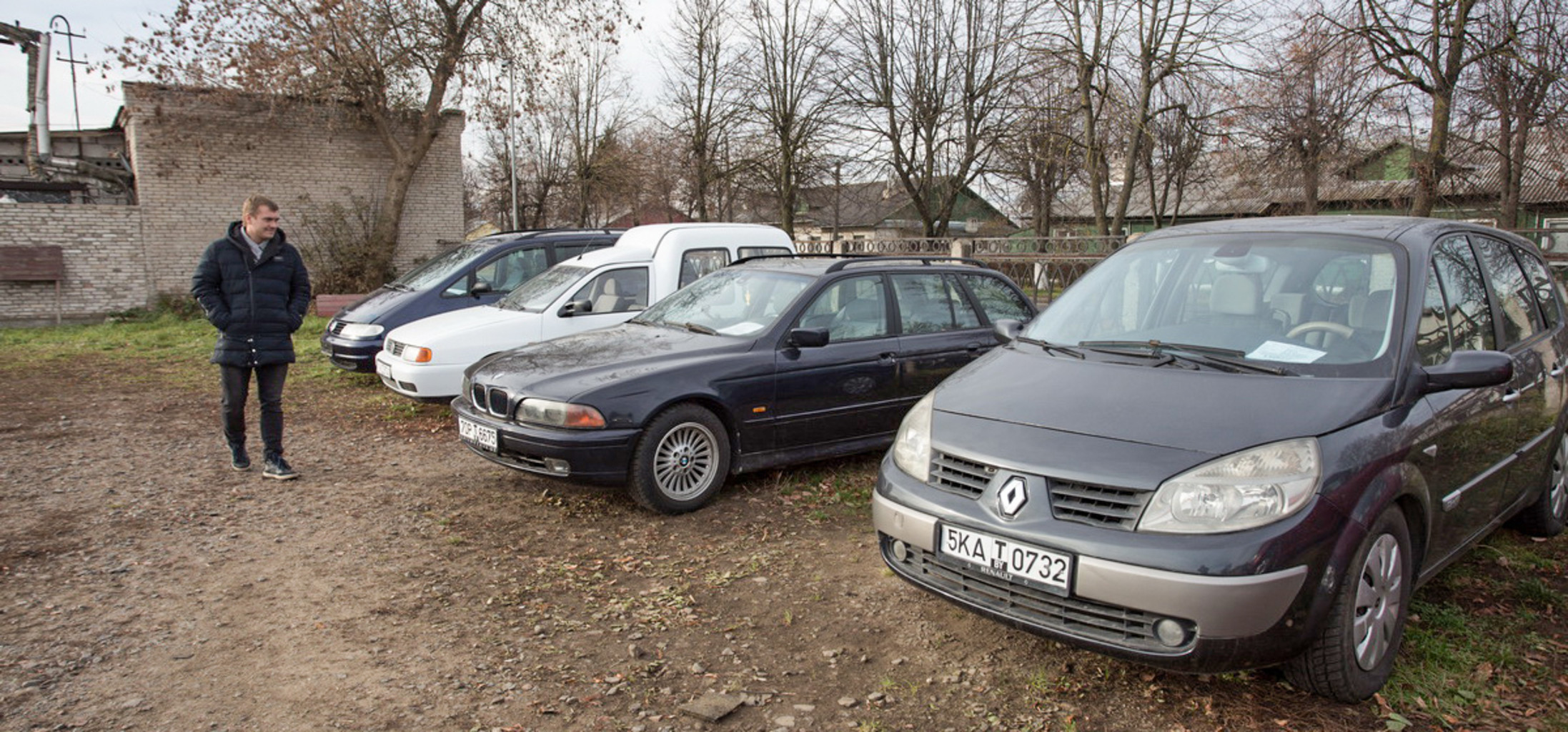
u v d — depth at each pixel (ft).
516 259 33.06
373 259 66.33
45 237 56.80
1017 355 12.78
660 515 17.54
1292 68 50.34
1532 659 11.14
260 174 64.28
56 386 32.91
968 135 80.28
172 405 29.40
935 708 10.30
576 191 127.13
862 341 20.07
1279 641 9.04
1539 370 13.75
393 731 9.81
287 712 10.17
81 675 11.00
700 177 92.68
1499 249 14.42
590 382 17.04
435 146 71.36
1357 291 11.60
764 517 17.49
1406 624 11.97
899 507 11.07
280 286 19.84
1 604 13.14
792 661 11.53
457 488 19.57
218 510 17.85
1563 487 15.61
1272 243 12.90
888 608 13.10
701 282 22.47
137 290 60.08
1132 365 11.43
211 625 12.53
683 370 17.65
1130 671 11.02
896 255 21.97
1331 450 9.45
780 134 86.58
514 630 12.42
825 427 19.52
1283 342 11.35
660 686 10.88
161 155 60.49
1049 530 9.61
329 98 63.00
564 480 16.90
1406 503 10.53
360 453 22.86
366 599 13.51
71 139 72.84
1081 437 10.07
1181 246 13.73
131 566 14.76
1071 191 114.52
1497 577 13.82
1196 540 8.96
